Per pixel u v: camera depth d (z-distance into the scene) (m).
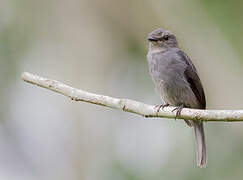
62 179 15.77
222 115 8.93
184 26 16.05
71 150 15.84
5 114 17.19
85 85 16.36
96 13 16.67
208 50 15.77
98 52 16.62
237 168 14.43
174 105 11.77
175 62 11.47
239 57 15.55
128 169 14.63
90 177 15.46
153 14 16.39
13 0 16.86
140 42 16.72
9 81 16.97
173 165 14.45
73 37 16.70
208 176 14.19
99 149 15.70
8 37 16.94
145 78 17.00
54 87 9.66
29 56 16.92
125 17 16.66
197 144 11.45
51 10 16.86
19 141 17.36
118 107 9.59
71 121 15.96
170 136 15.37
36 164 17.09
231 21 15.76
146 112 9.55
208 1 15.98
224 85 15.55
